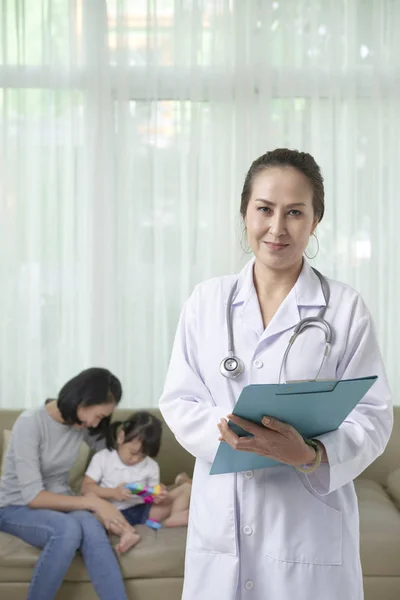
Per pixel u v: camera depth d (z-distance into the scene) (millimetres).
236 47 3520
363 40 3551
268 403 1386
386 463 3236
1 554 2586
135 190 3539
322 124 3555
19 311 3514
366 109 3557
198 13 3500
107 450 2953
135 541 2621
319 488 1563
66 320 3516
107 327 3520
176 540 2672
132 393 3537
